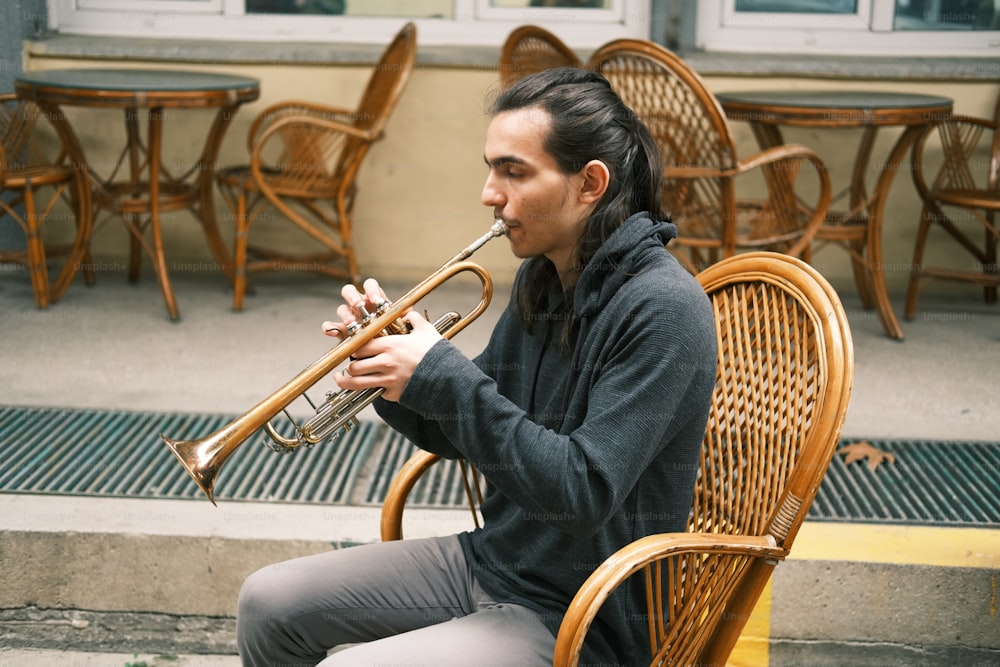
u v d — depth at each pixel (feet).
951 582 7.66
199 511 8.21
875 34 15.05
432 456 5.92
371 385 4.88
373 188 15.05
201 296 14.16
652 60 10.66
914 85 14.37
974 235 14.69
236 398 10.49
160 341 12.20
